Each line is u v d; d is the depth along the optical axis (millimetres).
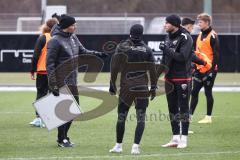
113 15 121062
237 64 76250
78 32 96625
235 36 75938
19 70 75812
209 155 31391
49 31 39906
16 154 31719
